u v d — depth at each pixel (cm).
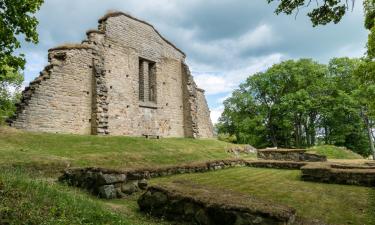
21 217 508
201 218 664
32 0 1030
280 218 586
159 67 3020
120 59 2578
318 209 834
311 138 4884
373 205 876
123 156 1620
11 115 1842
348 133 4381
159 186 782
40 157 1305
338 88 4531
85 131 2205
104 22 2483
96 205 707
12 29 1009
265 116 4928
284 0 859
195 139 2897
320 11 878
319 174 1264
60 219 529
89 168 1000
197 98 3550
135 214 761
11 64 1034
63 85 2097
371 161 2245
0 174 753
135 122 2652
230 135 5591
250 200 693
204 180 1259
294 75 4678
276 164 1758
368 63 2027
